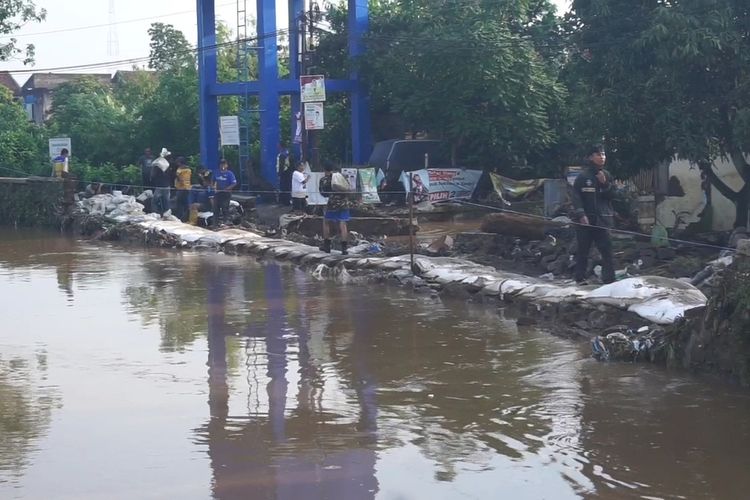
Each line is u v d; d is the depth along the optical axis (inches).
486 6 1079.6
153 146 1433.3
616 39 617.0
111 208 974.4
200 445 264.5
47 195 1052.5
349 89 1168.2
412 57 1067.3
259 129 1311.5
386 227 781.3
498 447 258.2
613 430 269.7
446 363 353.7
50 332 430.9
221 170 909.8
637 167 645.9
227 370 350.3
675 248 560.1
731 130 604.1
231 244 762.2
